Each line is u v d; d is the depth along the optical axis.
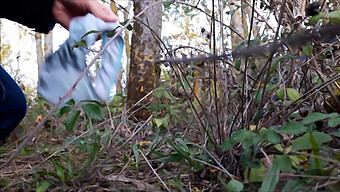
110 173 1.41
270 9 1.46
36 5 1.42
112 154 1.43
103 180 1.24
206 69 1.53
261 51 0.78
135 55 3.59
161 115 2.41
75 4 1.36
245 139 1.05
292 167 1.04
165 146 1.64
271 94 1.48
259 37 1.59
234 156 1.23
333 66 1.42
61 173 1.18
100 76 1.27
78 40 1.30
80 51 1.29
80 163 1.45
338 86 1.36
